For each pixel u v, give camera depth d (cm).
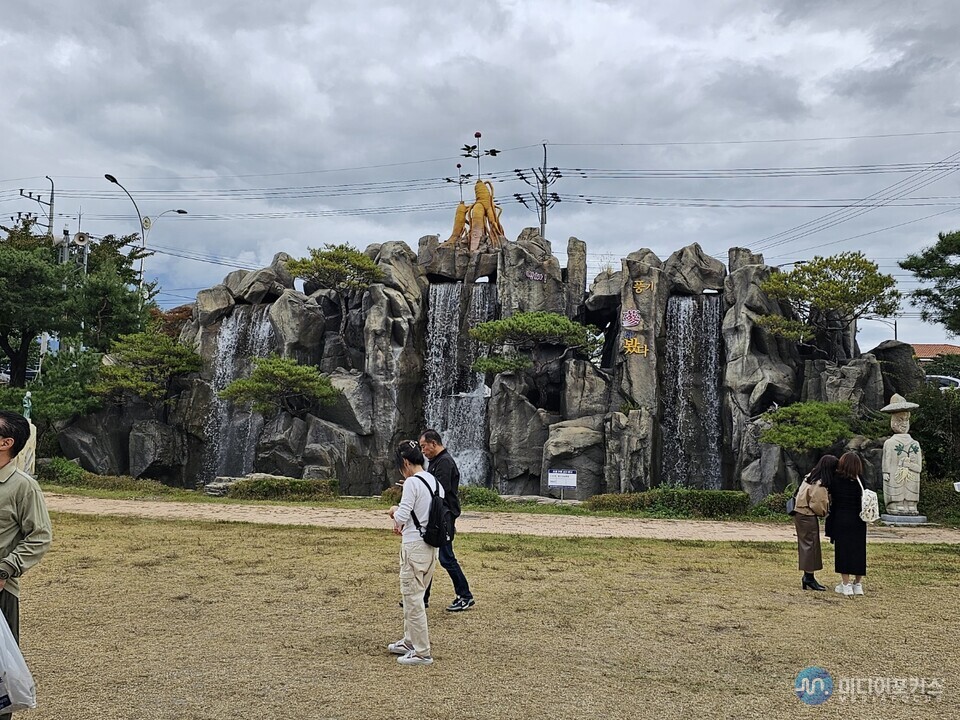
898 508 3083
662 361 4525
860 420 3816
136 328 5362
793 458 3769
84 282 5147
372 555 1827
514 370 4469
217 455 4897
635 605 1355
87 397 4684
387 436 4622
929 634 1180
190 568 1625
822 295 4088
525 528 2542
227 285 5531
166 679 917
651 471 4059
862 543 1469
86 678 916
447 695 881
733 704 873
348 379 4728
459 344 5038
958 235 3666
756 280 4412
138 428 4719
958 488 2931
